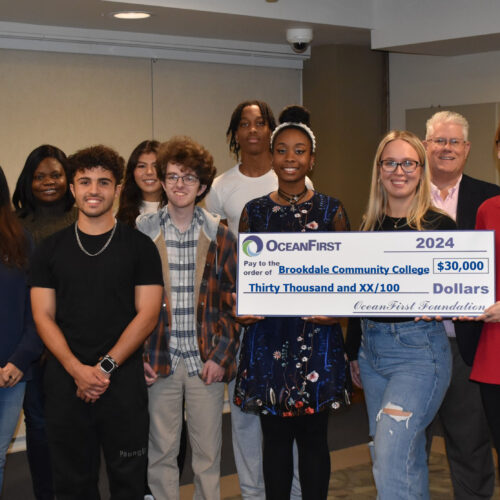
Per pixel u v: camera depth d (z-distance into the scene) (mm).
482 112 5836
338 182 6422
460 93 6016
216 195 4055
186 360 3279
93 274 3066
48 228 3875
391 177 3018
